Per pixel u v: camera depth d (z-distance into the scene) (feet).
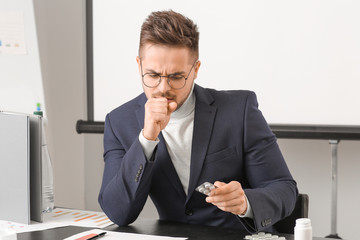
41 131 5.16
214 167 4.91
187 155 4.97
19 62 7.93
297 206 5.25
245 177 5.13
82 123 8.55
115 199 4.70
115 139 5.18
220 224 4.91
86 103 8.98
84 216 5.41
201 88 5.14
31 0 7.70
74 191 8.98
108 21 8.48
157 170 4.95
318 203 8.28
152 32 4.36
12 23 7.82
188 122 5.00
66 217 5.37
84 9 8.72
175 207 5.02
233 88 8.06
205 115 4.98
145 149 4.59
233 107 5.05
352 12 7.58
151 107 4.46
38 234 4.56
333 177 7.80
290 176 4.98
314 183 8.28
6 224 5.15
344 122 7.72
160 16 4.46
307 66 7.79
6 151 5.26
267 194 4.53
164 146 4.94
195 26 4.58
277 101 7.93
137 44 8.38
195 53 4.53
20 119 5.15
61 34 8.36
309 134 7.79
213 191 4.09
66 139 8.65
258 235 4.25
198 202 4.91
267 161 4.91
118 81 8.50
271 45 7.89
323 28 7.70
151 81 4.45
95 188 9.29
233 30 8.00
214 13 8.05
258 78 7.97
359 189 8.07
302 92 7.83
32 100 8.00
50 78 8.16
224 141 4.96
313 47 7.76
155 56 4.35
